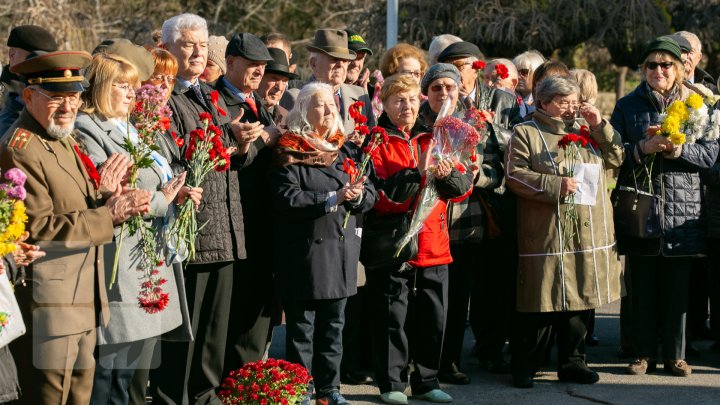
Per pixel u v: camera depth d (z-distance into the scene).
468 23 14.12
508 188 6.55
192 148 4.97
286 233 5.59
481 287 6.93
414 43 14.81
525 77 8.23
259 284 5.79
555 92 6.38
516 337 6.52
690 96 6.52
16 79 4.86
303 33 25.55
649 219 6.63
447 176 5.82
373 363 6.21
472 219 6.47
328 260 5.55
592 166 6.36
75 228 4.16
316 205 5.46
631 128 6.86
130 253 4.52
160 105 4.72
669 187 6.68
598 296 6.36
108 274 4.45
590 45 15.45
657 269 6.82
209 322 5.39
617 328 8.39
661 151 6.59
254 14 24.84
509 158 6.44
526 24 14.10
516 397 6.28
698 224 6.69
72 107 4.23
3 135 4.41
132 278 4.51
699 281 7.88
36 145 4.18
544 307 6.30
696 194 6.72
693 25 14.77
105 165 4.40
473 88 6.99
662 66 6.79
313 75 6.88
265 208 5.75
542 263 6.33
